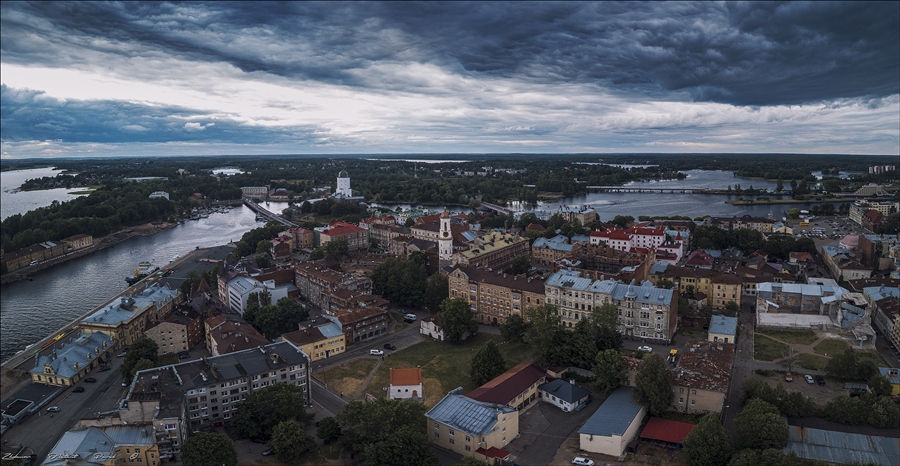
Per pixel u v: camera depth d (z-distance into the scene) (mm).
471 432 165375
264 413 177250
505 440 172000
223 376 187250
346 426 171500
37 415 199375
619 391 194250
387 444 154875
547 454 167000
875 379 189500
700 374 189750
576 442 172875
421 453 155250
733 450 154125
